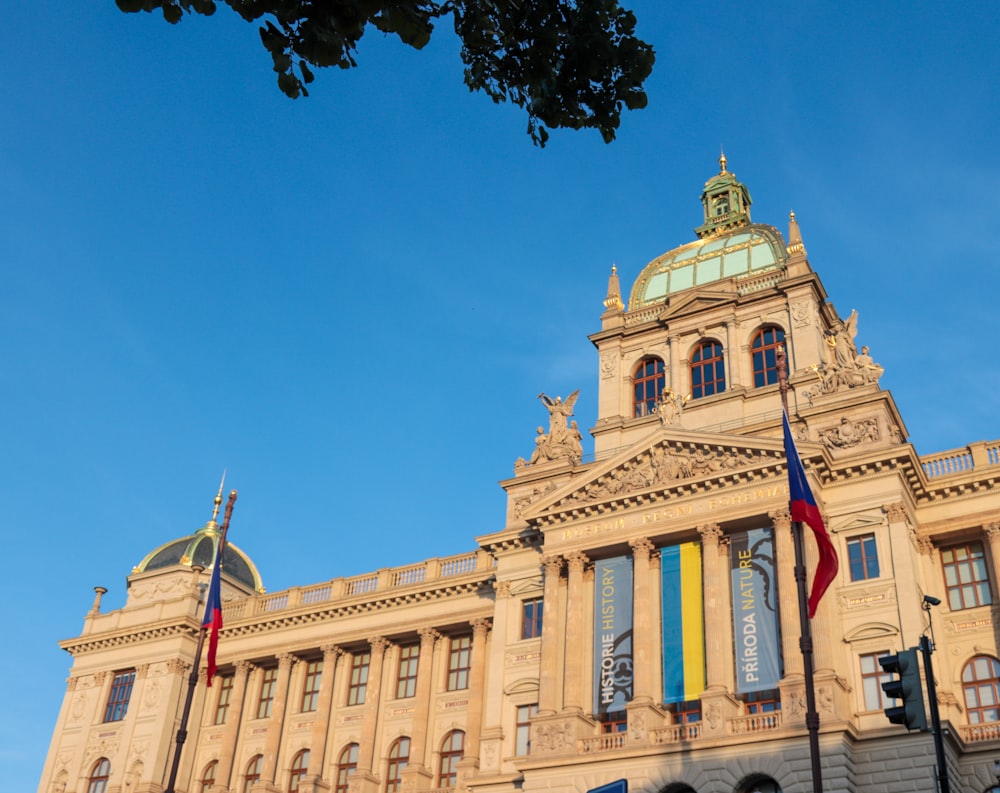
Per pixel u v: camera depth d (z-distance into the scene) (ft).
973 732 167.02
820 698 161.38
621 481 199.41
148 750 247.70
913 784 154.61
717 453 191.21
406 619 239.50
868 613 173.37
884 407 190.39
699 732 167.32
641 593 187.01
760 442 184.96
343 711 240.73
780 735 159.12
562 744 178.19
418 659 238.89
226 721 255.09
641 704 174.29
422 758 221.66
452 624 232.73
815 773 111.45
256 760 245.65
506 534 216.95
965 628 178.81
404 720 231.09
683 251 260.01
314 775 230.48
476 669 223.71
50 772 260.21
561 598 198.08
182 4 41.16
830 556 134.41
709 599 179.42
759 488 184.14
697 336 233.76
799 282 223.92
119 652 269.64
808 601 134.82
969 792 161.99
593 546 196.03
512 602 212.43
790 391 209.77
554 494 203.41
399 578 248.93
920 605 172.55
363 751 227.81
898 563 174.70
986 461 189.78
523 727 198.70
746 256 245.24
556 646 191.62
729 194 273.75
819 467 184.24
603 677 185.47
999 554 180.55
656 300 250.78
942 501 188.44
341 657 248.32
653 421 225.15
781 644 171.22
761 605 176.45
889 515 179.01
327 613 250.78
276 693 247.50
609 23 48.80
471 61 49.11
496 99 50.01
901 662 80.33
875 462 182.50
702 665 177.17
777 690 171.01
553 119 50.11
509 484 226.58
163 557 284.41
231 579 282.15
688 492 190.19
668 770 165.48
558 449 226.99
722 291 230.89
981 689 173.88
